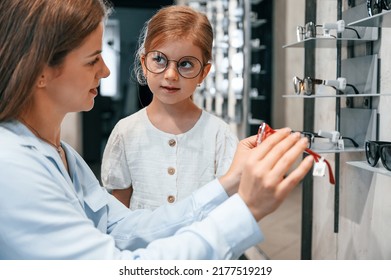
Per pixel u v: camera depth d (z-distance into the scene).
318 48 2.35
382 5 1.52
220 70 4.39
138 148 1.65
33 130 0.90
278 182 0.75
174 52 1.47
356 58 1.94
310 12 2.39
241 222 0.76
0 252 0.76
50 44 0.82
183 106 1.64
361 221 1.93
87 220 0.81
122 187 1.70
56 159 0.89
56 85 0.87
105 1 0.97
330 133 1.90
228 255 0.76
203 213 0.98
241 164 0.96
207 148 1.62
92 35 0.87
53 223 0.75
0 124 0.85
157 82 1.51
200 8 5.23
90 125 7.09
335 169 2.13
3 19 0.82
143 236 1.05
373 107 1.83
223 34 4.29
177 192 1.60
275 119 3.07
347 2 1.99
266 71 3.25
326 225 2.31
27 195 0.75
